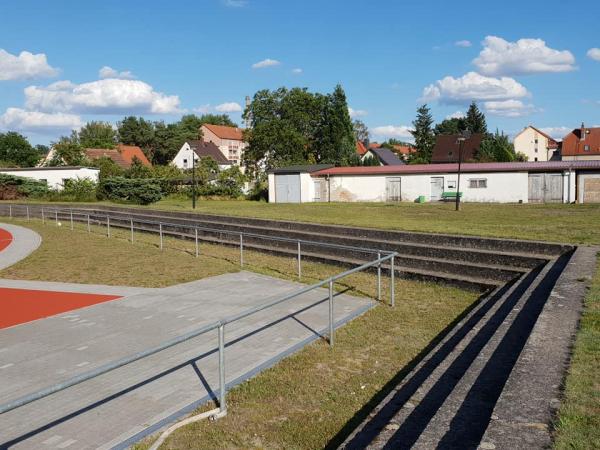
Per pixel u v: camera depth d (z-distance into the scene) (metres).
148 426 5.50
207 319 9.80
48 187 44.00
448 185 35.75
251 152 59.12
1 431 5.45
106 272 14.78
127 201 38.84
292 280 13.41
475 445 3.99
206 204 38.31
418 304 10.71
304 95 60.31
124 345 8.31
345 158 61.06
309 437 5.28
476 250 13.20
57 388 4.06
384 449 4.26
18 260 17.08
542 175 32.75
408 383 6.21
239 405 6.04
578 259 10.66
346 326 9.19
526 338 6.52
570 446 3.68
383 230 16.42
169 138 106.12
